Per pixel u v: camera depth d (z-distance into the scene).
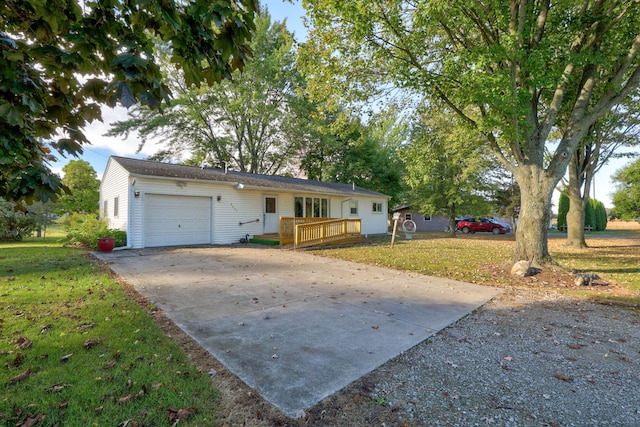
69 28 1.78
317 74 9.31
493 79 6.25
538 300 5.41
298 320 4.21
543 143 7.84
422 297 5.51
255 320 4.16
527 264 7.40
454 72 7.44
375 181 27.81
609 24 6.98
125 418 2.14
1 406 2.22
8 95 1.59
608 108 7.30
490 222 27.20
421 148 10.97
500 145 9.57
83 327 3.68
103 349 3.14
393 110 10.23
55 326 3.69
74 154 2.14
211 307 4.68
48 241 14.73
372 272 7.79
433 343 3.55
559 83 7.04
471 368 2.99
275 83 22.84
